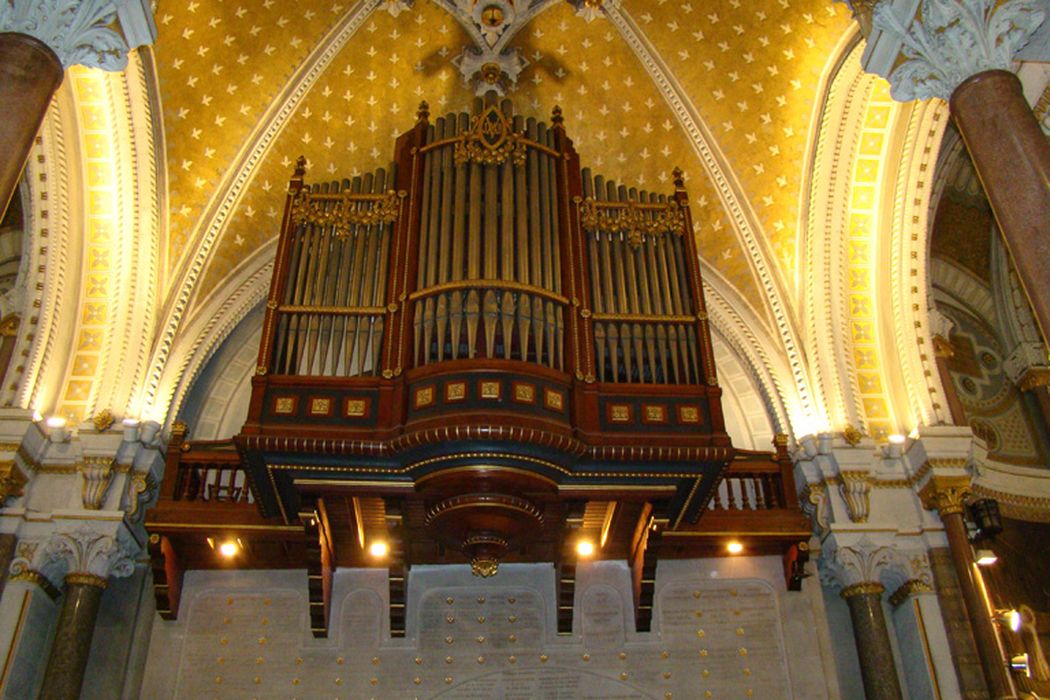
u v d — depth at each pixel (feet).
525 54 46.09
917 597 38.19
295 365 33.30
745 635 39.32
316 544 34.96
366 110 46.24
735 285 46.39
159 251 43.06
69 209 41.75
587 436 31.40
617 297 35.76
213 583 39.47
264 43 43.34
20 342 40.32
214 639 38.45
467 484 31.12
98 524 36.83
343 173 46.98
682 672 38.50
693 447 31.48
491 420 29.86
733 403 46.01
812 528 40.88
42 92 24.04
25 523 36.78
